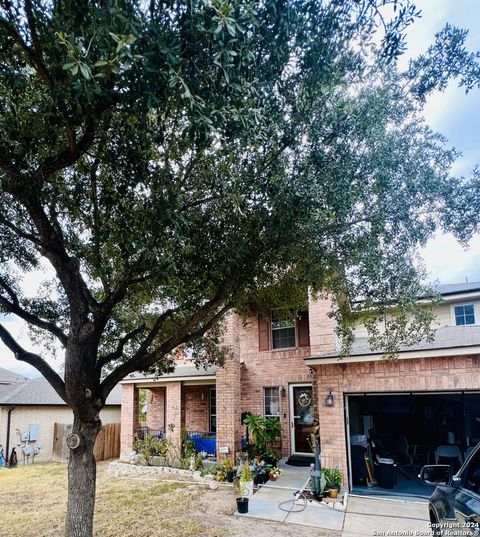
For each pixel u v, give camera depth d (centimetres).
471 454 453
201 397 1664
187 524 781
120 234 487
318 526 755
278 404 1469
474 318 1290
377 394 988
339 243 569
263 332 1544
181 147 484
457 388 880
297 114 468
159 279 467
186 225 468
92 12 291
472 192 538
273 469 1114
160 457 1399
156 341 778
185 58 322
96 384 577
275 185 496
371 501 895
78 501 548
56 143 476
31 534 746
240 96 340
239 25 301
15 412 1762
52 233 535
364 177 529
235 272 566
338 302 679
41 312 685
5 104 414
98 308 573
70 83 326
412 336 667
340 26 421
